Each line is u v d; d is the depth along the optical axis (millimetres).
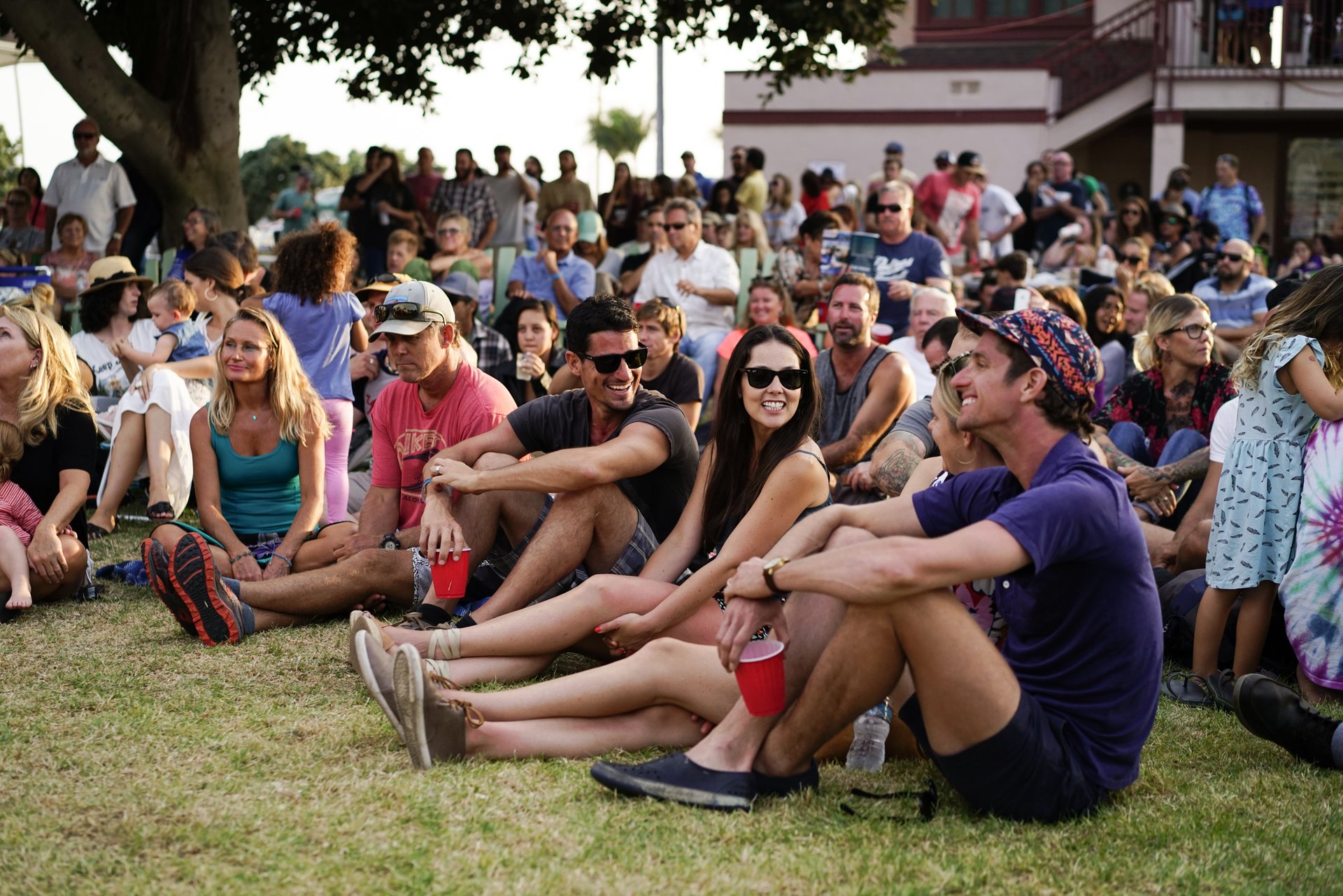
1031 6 19781
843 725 2672
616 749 3000
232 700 3402
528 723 2975
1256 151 19234
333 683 3576
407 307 4258
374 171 11547
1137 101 18234
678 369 5566
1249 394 3760
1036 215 12781
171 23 9961
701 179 14477
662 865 2395
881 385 5156
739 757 2709
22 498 4527
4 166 16312
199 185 10133
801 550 2756
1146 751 3182
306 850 2436
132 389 5621
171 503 5465
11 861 2379
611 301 3854
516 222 13094
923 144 18484
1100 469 2545
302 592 4160
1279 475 3672
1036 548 2414
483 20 12336
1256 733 3123
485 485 3662
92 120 10180
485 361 7188
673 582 3602
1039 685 2701
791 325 7660
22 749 3010
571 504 3693
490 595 4133
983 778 2578
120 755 2959
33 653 3887
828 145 18641
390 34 12125
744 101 18734
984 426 2582
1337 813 2746
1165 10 18109
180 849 2441
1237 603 3926
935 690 2527
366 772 2838
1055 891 2336
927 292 6094
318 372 5512
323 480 4734
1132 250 9125
